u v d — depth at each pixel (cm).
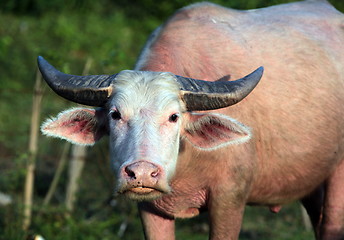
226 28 1741
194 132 1517
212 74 1647
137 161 1335
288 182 1817
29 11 5716
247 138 1494
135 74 1467
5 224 2264
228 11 1816
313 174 1834
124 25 5275
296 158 1777
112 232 2422
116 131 1417
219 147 1520
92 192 2670
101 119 1516
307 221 2533
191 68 1634
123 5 5700
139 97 1418
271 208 1917
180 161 1580
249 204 1867
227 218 1662
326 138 1806
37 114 2434
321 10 1953
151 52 1656
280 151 1752
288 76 1747
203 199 1686
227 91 1455
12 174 2467
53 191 2525
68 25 5047
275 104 1720
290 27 1828
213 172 1630
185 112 1491
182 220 2533
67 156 2923
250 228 2528
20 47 4525
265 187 1798
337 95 1825
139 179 1330
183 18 1739
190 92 1448
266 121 1714
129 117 1409
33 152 2414
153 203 1706
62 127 1521
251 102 1689
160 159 1370
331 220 1864
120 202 2520
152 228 1739
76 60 4222
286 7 1936
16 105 3772
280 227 2547
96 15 5538
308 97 1766
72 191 2466
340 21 1934
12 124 3484
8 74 4075
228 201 1650
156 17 4878
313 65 1791
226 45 1698
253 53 1727
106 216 2506
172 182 1631
